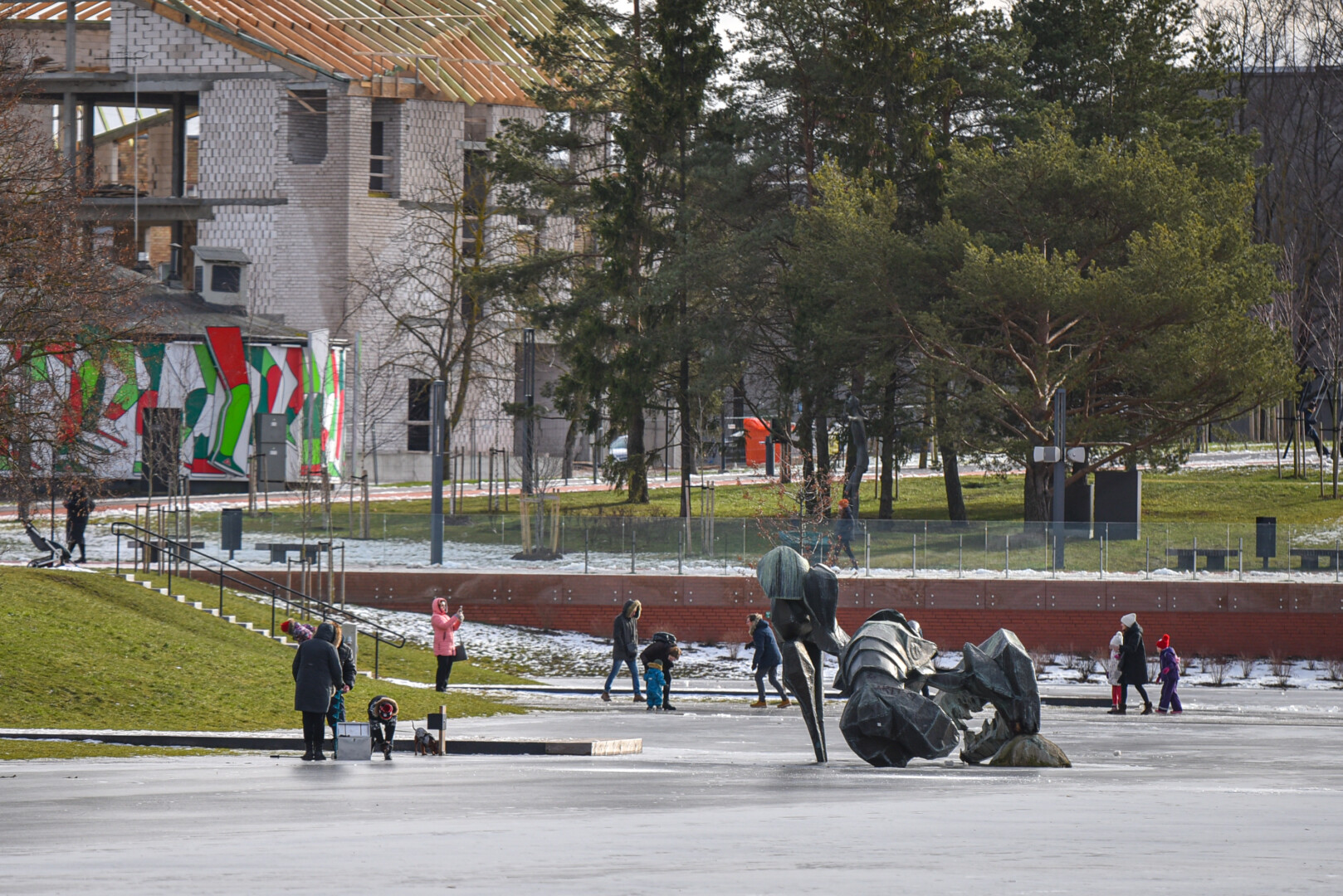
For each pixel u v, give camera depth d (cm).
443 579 9869
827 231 12644
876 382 13488
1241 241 12006
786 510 11769
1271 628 9738
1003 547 10025
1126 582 9775
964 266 11694
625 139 14338
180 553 9519
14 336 7731
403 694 6588
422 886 1581
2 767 4009
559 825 2289
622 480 14475
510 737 4897
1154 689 8438
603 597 9844
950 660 9531
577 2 15400
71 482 9019
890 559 10025
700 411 15988
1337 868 1698
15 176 7844
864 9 13575
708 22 14212
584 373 14312
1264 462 19225
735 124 14375
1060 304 11456
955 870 1684
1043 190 12262
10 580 7806
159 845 2059
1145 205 11975
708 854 1880
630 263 14625
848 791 2959
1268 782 3228
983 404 12162
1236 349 11394
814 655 3959
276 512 10000
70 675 5975
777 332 14425
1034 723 3850
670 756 4297
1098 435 12788
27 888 1577
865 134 13475
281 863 1819
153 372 15412
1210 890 1498
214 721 5556
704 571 9994
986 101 14312
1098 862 1758
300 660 4406
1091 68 15038
